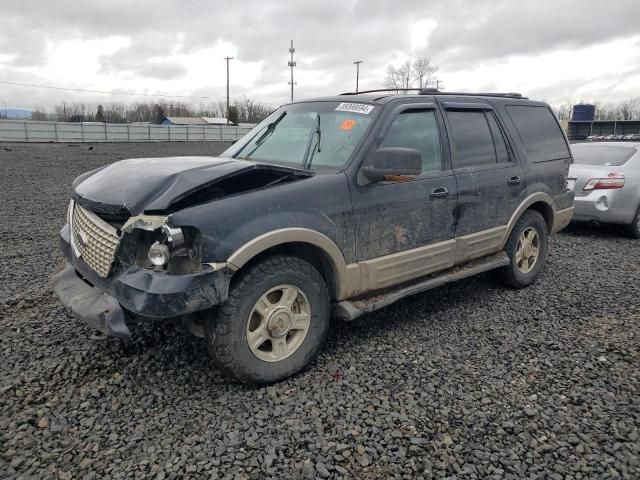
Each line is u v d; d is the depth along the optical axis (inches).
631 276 234.2
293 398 127.7
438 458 106.2
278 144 169.3
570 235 331.3
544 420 119.2
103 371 139.4
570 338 165.0
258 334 129.1
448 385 134.8
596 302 198.8
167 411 121.3
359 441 111.0
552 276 233.6
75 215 147.6
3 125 1908.2
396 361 147.9
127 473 100.0
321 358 149.3
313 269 137.1
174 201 116.0
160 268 116.8
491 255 200.1
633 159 319.0
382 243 152.8
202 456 105.3
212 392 130.0
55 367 140.7
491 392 131.5
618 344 160.6
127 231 118.2
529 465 104.1
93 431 113.5
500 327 173.9
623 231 323.9
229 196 124.3
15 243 283.0
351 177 144.6
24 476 98.7
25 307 184.2
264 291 127.4
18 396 126.3
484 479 100.0
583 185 314.3
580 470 102.7
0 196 467.5
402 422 118.0
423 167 167.0
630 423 117.9
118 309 120.0
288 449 108.2
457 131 181.0
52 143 1854.1
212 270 115.8
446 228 171.9
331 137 158.2
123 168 142.9
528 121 213.8
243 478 99.3
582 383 136.2
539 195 209.0
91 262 132.1
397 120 160.2
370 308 148.7
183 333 162.1
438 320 179.8
